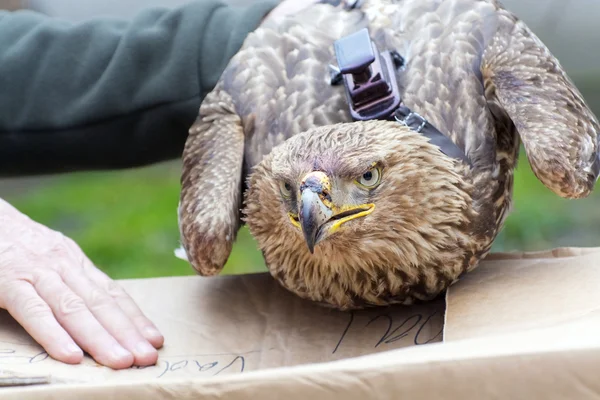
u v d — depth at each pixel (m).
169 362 3.80
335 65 4.19
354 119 3.96
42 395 2.88
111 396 2.84
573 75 8.74
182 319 4.14
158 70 5.18
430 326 3.94
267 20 4.84
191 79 5.13
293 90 4.20
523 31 4.34
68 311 3.83
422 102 4.01
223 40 5.12
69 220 9.52
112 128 5.30
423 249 3.89
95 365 3.68
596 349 2.58
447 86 4.05
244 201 4.23
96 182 10.20
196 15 5.18
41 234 4.27
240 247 8.83
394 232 3.87
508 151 4.24
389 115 3.93
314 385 2.72
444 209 3.88
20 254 4.10
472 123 4.02
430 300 4.14
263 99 4.26
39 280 3.95
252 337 3.98
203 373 3.71
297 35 4.38
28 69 5.34
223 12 5.23
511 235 8.62
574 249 4.07
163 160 5.54
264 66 4.36
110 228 9.27
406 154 3.81
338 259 3.94
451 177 3.87
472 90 4.07
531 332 2.86
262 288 4.37
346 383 2.71
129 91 5.19
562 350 2.61
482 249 4.04
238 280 4.45
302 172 3.75
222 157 4.26
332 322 4.06
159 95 5.14
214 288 4.38
